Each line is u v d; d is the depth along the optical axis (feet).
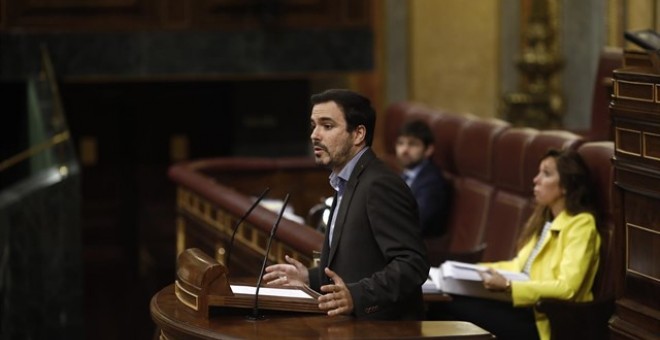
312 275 39.68
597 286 48.21
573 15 94.84
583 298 48.03
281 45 91.40
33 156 81.10
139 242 103.14
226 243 65.67
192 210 73.87
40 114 84.12
